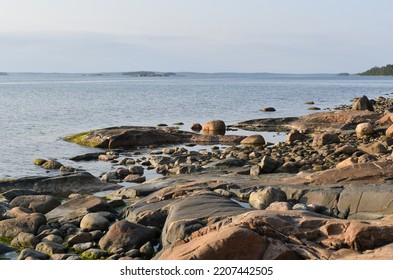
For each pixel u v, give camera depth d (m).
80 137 33.12
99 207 14.87
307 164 21.89
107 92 115.25
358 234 9.48
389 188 14.27
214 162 22.36
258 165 20.69
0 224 13.41
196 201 13.29
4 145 31.56
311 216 10.66
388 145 27.73
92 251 11.48
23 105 68.56
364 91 122.88
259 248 8.90
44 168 24.50
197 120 49.50
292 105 71.44
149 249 11.47
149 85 178.25
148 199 15.53
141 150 30.52
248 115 55.31
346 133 35.06
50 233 12.87
